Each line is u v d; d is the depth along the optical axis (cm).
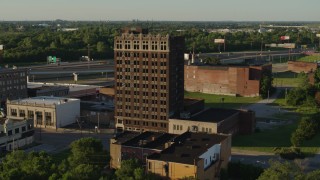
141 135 15900
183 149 13712
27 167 12212
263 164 15988
